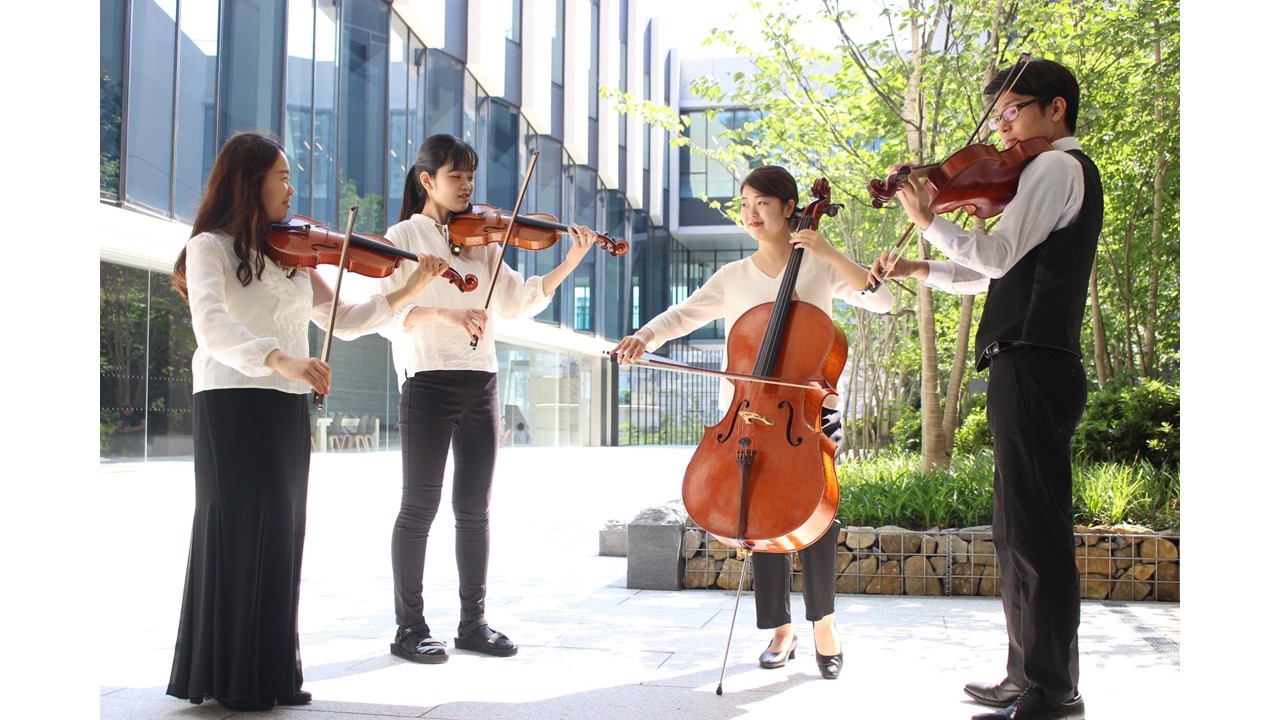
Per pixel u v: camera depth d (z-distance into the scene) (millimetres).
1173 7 6617
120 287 8781
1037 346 2605
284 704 2846
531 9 17734
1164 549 4727
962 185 2686
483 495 3664
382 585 5133
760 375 3150
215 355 2713
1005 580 2789
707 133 26047
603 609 4504
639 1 23578
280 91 10508
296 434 2912
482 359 3680
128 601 4547
